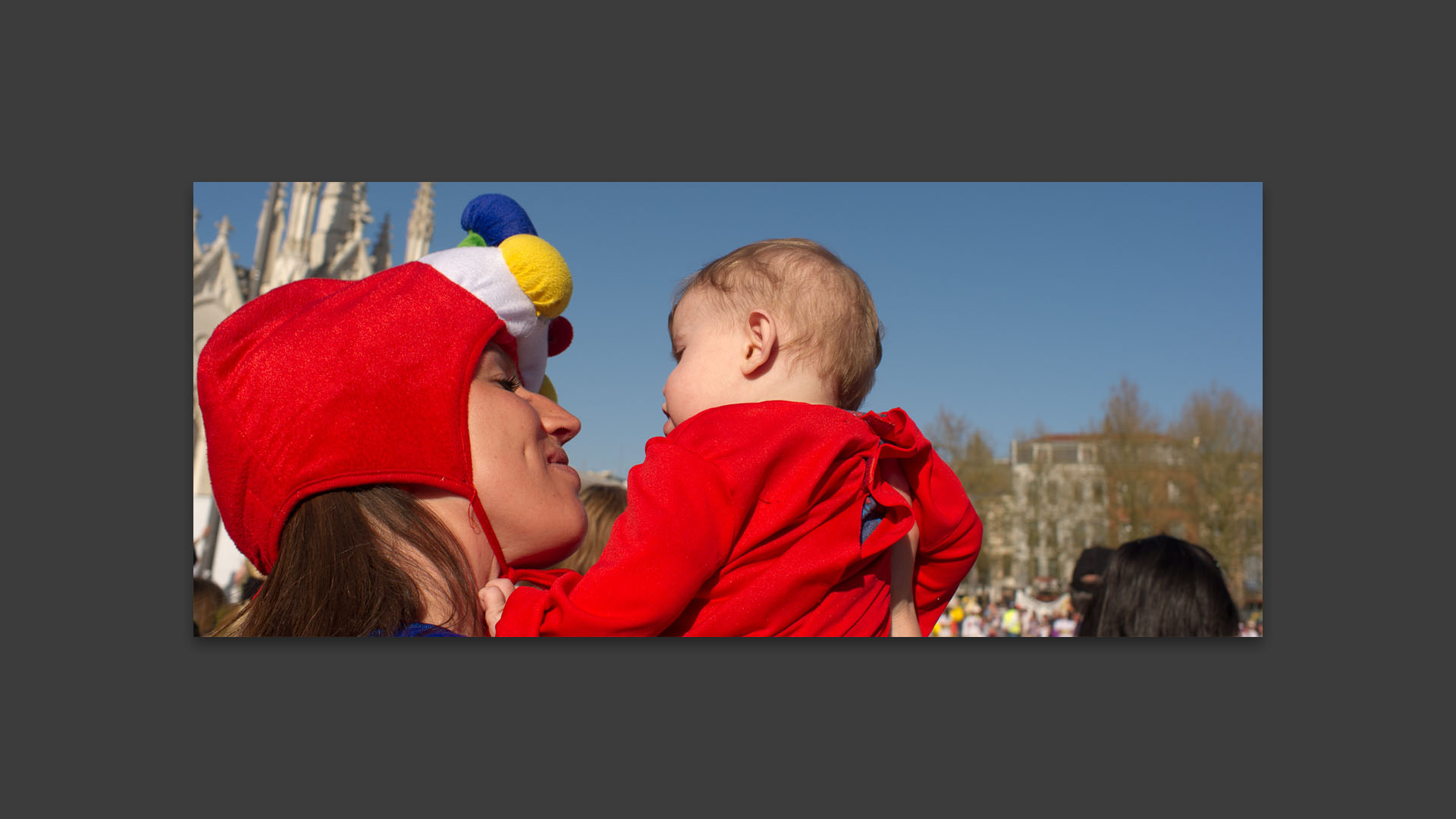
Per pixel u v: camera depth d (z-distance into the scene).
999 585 33.69
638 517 1.16
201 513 13.95
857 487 1.25
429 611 1.11
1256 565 29.75
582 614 1.10
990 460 34.62
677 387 1.40
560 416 1.32
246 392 1.14
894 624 1.41
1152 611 2.14
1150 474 31.81
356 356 1.14
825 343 1.36
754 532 1.18
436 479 1.14
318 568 1.09
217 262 19.69
